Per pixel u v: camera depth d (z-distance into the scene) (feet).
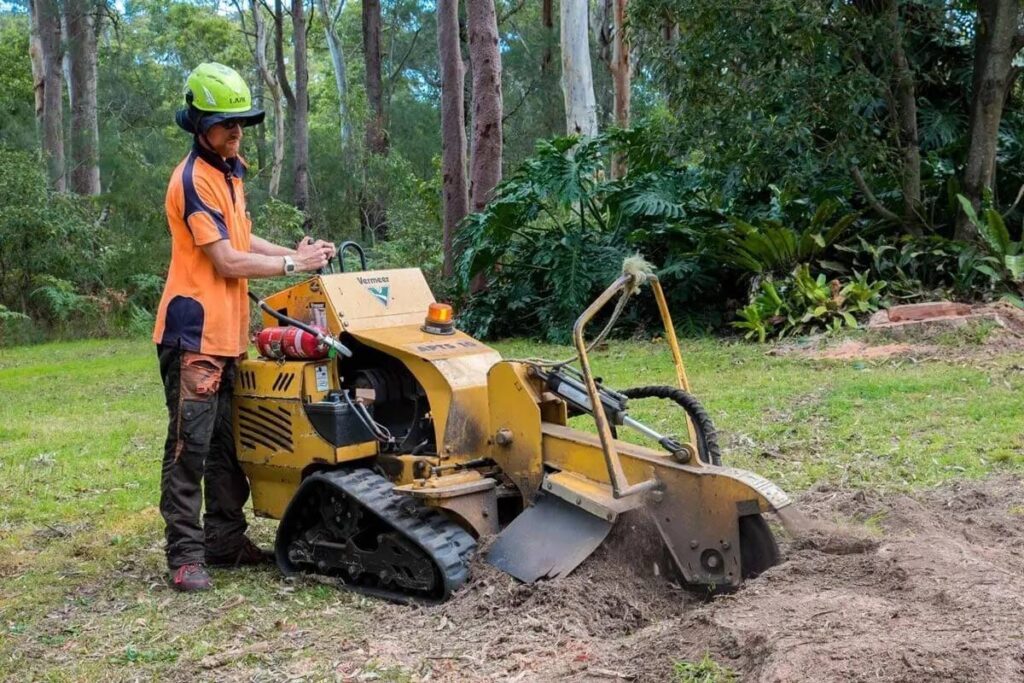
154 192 91.81
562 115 125.08
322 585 17.47
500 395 16.71
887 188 48.49
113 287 77.97
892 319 41.55
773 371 37.65
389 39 151.53
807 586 13.91
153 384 45.85
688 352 44.21
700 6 41.96
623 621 14.52
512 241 57.98
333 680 13.42
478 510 16.28
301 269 17.62
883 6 43.50
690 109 44.27
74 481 27.02
